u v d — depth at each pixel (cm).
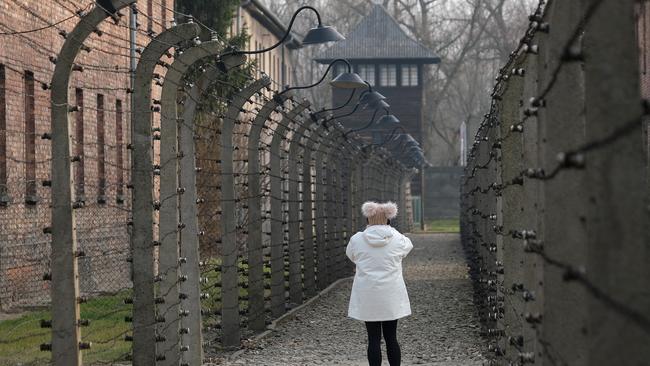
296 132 3547
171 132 1853
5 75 3003
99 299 3184
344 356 2550
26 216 3083
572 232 737
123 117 4116
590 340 528
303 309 3575
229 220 2558
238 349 2573
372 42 13450
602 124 541
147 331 1708
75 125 3669
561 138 794
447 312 3562
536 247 880
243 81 4472
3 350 1927
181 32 1695
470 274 4538
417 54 13262
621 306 492
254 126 2823
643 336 489
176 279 1870
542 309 908
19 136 3106
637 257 523
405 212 10544
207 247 3741
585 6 606
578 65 785
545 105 852
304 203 3891
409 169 10038
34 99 3225
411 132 13350
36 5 3234
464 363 2366
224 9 5506
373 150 5969
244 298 2856
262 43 9244
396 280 1959
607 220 529
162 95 1856
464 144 12350
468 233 5319
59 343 1411
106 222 3775
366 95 5028
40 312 2622
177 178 1875
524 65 1282
